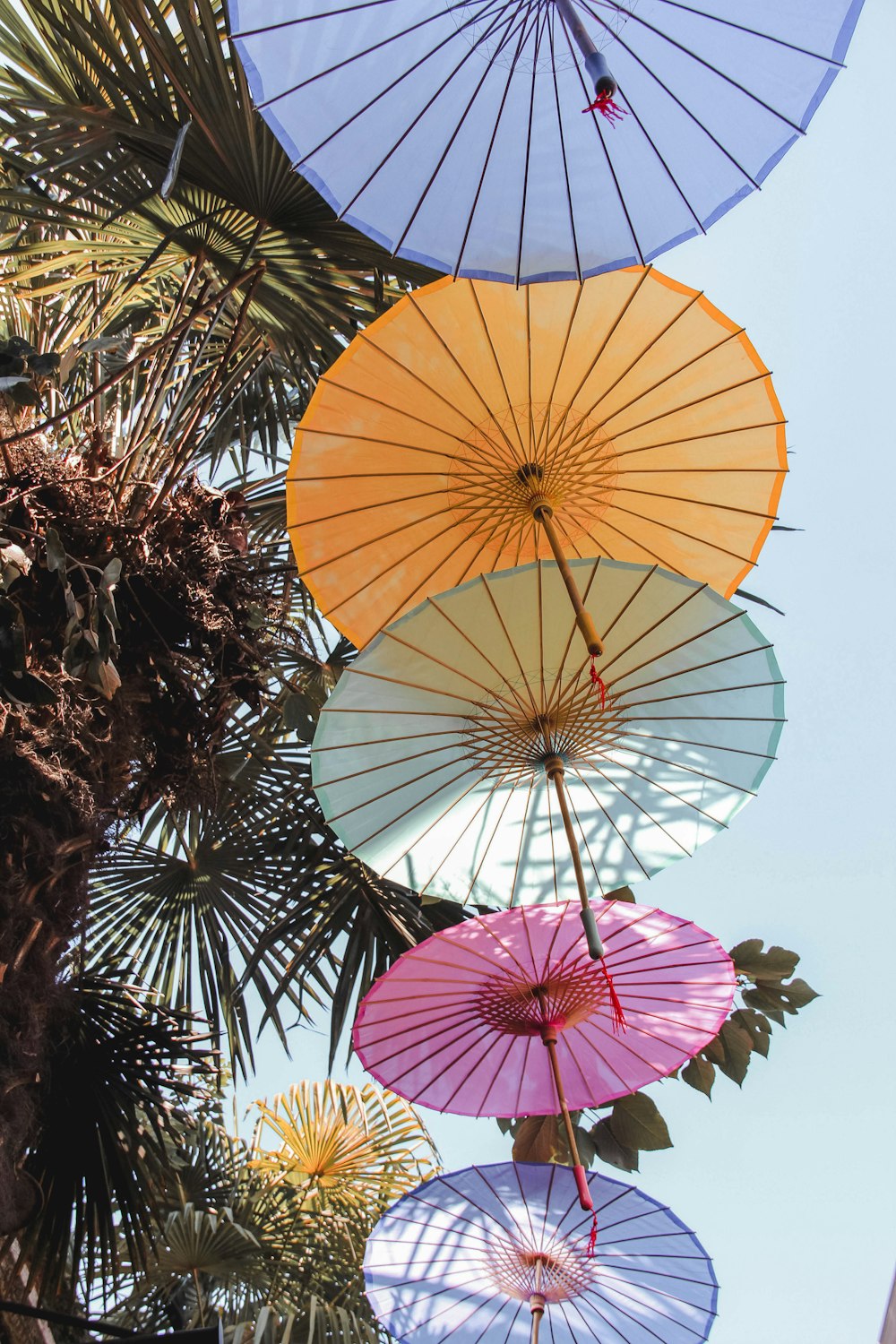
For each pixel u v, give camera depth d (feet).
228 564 11.71
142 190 12.39
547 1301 11.91
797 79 6.84
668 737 8.70
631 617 8.23
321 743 8.55
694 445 8.92
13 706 9.22
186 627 11.43
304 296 13.17
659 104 7.07
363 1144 20.18
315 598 9.04
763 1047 12.05
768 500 9.00
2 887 8.87
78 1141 11.49
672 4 6.72
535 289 8.55
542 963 9.66
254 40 6.80
